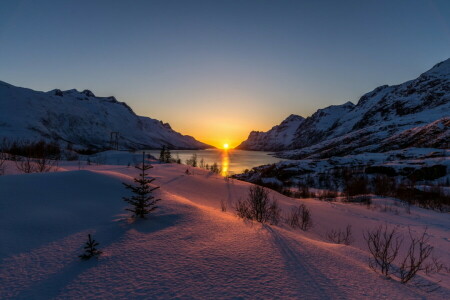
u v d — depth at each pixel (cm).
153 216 454
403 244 664
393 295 255
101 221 415
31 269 261
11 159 1169
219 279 254
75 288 230
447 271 452
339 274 290
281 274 273
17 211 396
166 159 3428
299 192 2223
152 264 281
